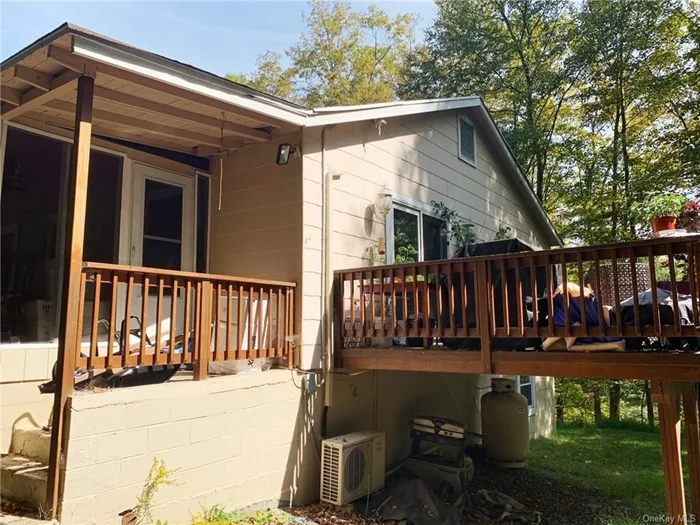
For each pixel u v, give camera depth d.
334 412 5.46
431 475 6.05
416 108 7.21
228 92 4.36
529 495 6.38
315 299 5.38
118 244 5.25
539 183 16.19
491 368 4.39
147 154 5.62
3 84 3.91
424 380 7.29
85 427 3.27
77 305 3.36
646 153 13.89
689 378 3.59
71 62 3.52
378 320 5.41
